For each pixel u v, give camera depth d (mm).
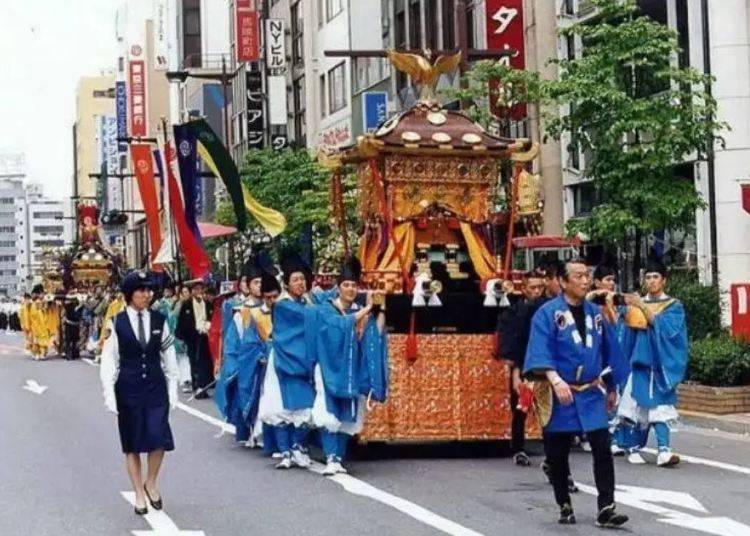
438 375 14258
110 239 109438
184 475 13336
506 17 31062
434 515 10586
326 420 12945
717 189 24359
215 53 76625
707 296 19938
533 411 13609
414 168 14859
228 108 60688
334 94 49688
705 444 15016
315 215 32062
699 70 24828
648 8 26750
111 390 10852
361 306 13414
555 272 13047
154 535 10008
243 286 16125
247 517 10750
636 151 19688
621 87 20312
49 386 27109
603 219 20062
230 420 15875
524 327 13156
